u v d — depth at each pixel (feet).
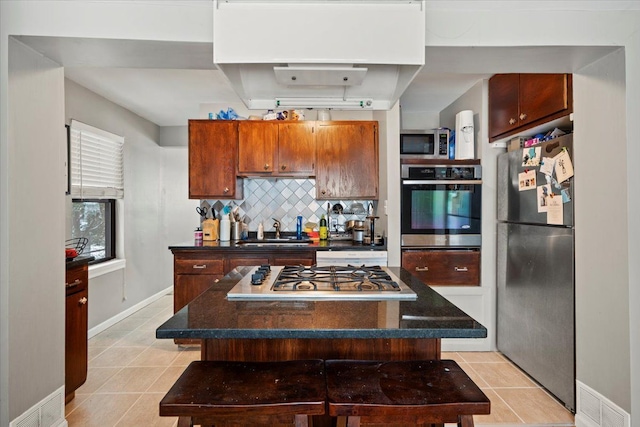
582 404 6.94
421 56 4.70
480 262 10.68
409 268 10.68
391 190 10.72
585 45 5.87
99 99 12.75
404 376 4.20
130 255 14.57
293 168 11.89
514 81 9.44
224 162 11.91
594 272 6.66
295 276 6.20
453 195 10.68
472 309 10.66
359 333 3.78
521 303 9.23
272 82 5.41
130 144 14.74
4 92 5.50
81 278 8.20
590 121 6.67
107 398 7.99
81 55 6.19
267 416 4.15
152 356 10.31
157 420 7.14
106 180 13.21
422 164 10.73
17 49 5.69
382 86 5.55
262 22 4.65
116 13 5.62
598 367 6.59
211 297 5.05
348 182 11.85
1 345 5.50
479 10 5.84
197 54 6.17
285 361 4.54
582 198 6.93
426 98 12.44
